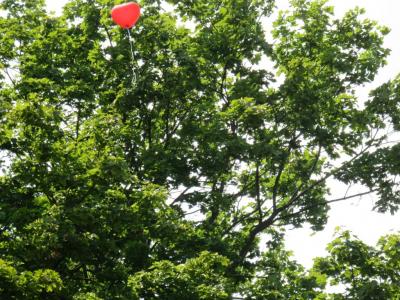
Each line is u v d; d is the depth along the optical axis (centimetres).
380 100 2078
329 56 2109
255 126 1839
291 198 2186
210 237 1862
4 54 2175
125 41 2064
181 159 1933
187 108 2109
